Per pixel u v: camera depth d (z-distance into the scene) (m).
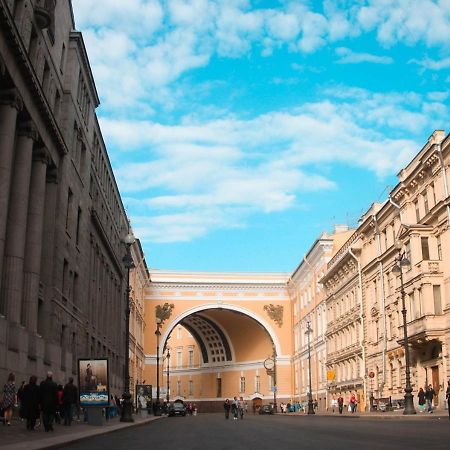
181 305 87.56
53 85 34.66
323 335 69.94
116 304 62.81
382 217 50.88
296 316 85.75
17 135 28.47
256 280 89.94
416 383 43.34
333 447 14.32
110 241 58.03
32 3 28.89
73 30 40.03
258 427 28.52
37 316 31.36
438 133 40.47
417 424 25.41
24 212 27.91
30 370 28.23
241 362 101.25
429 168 41.75
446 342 38.88
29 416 20.39
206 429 27.02
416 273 41.81
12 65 25.12
